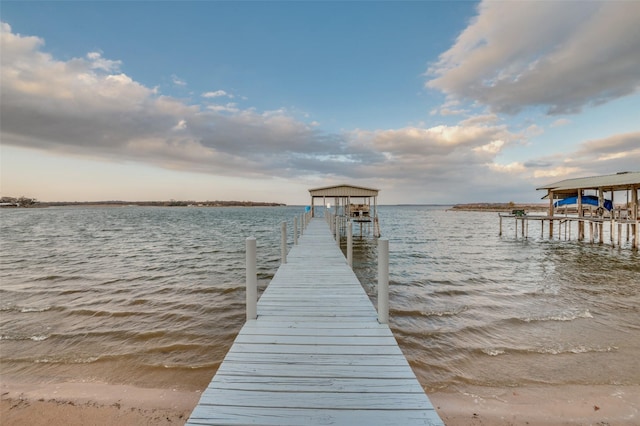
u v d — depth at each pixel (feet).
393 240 89.97
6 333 22.27
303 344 10.63
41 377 16.98
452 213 363.15
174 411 14.32
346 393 7.89
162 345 20.42
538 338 21.48
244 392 7.90
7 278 40.19
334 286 18.21
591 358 18.78
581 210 77.46
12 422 13.55
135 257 57.98
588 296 31.96
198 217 248.32
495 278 40.42
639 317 25.57
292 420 6.91
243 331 11.71
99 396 15.30
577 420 13.69
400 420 6.96
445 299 30.37
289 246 72.43
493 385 16.21
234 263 51.21
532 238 94.94
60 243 81.87
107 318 25.22
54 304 28.86
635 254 61.82
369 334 11.45
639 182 59.41
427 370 17.57
